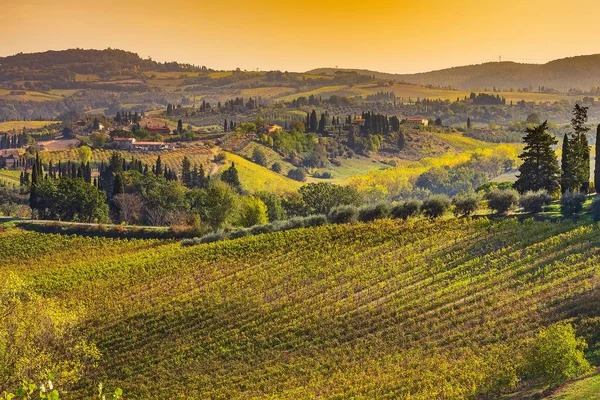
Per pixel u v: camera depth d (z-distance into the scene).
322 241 92.31
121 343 73.50
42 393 18.19
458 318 61.69
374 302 70.94
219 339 71.25
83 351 66.56
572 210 85.06
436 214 96.31
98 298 86.94
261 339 68.94
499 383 45.72
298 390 56.38
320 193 149.50
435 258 78.62
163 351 70.81
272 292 79.56
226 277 87.25
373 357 60.00
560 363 42.28
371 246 88.00
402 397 48.34
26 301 65.06
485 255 75.56
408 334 62.28
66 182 143.75
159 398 62.06
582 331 51.28
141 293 86.75
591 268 64.12
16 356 53.62
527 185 101.38
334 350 63.59
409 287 72.44
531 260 70.81
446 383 48.72
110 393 63.91
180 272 92.19
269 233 101.62
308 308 73.06
